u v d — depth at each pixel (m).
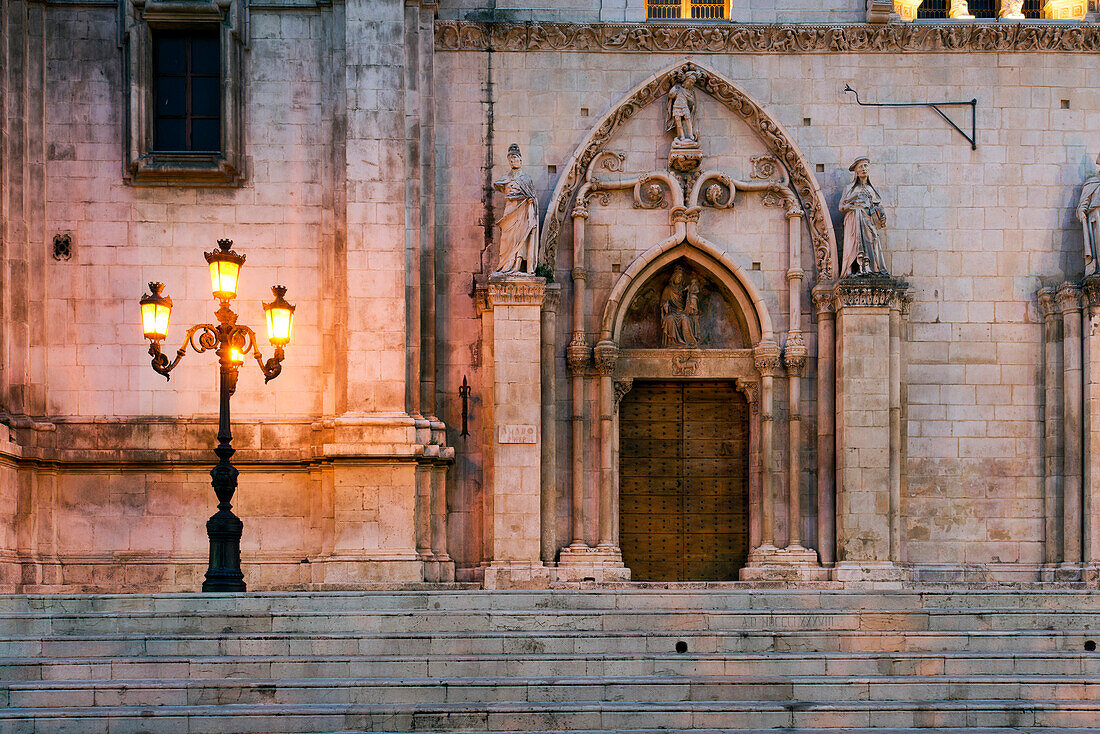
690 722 15.70
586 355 26.34
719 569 26.97
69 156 26.09
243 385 25.98
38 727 15.14
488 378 26.19
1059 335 26.42
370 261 25.45
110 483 25.67
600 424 26.42
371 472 24.88
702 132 27.03
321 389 26.03
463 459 26.20
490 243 26.61
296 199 26.31
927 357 26.64
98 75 26.25
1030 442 26.53
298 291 26.20
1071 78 27.12
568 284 26.69
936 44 26.95
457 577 25.62
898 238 26.84
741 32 26.84
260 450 25.67
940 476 26.44
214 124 26.56
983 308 26.72
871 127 27.00
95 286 25.98
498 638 17.75
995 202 26.89
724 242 26.80
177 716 15.31
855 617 18.69
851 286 25.62
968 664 17.31
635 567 26.92
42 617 17.83
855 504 25.36
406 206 25.89
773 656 17.27
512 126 26.84
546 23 26.77
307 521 25.81
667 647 17.89
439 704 15.93
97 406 25.78
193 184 26.22
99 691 15.86
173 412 25.89
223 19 26.05
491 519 25.81
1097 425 25.48
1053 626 18.70
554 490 26.06
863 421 25.53
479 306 26.19
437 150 26.72
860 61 27.11
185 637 17.42
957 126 26.97
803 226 26.84
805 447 26.47
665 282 27.34
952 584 25.06
